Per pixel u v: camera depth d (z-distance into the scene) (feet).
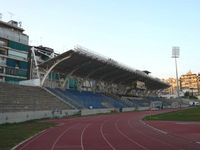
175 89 615.98
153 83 306.76
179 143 44.29
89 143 44.60
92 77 211.20
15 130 64.34
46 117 115.85
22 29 227.81
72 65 168.14
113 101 223.51
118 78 238.27
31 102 115.44
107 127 75.97
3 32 195.21
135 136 54.39
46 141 47.16
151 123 90.33
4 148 38.60
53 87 174.09
